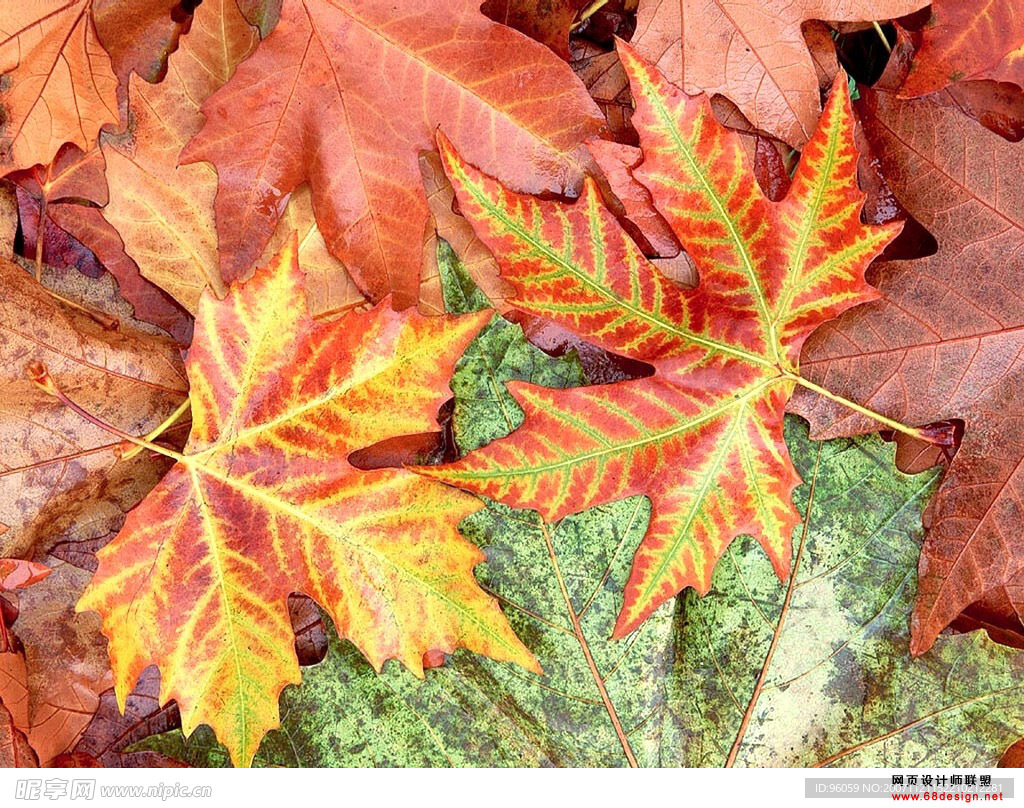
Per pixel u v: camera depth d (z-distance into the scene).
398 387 0.69
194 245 0.71
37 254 0.71
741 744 0.71
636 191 0.69
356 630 0.69
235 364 0.68
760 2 0.70
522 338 0.71
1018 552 0.70
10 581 0.70
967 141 0.70
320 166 0.70
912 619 0.71
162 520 0.68
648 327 0.69
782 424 0.70
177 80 0.70
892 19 0.71
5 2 0.69
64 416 0.70
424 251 0.71
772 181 0.72
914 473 0.72
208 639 0.69
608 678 0.71
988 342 0.70
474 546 0.69
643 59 0.68
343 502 0.69
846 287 0.69
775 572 0.71
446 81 0.69
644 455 0.69
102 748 0.72
